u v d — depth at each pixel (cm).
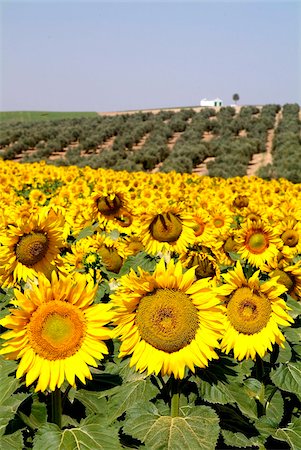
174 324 118
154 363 118
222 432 131
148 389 127
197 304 119
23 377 117
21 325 112
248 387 144
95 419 120
